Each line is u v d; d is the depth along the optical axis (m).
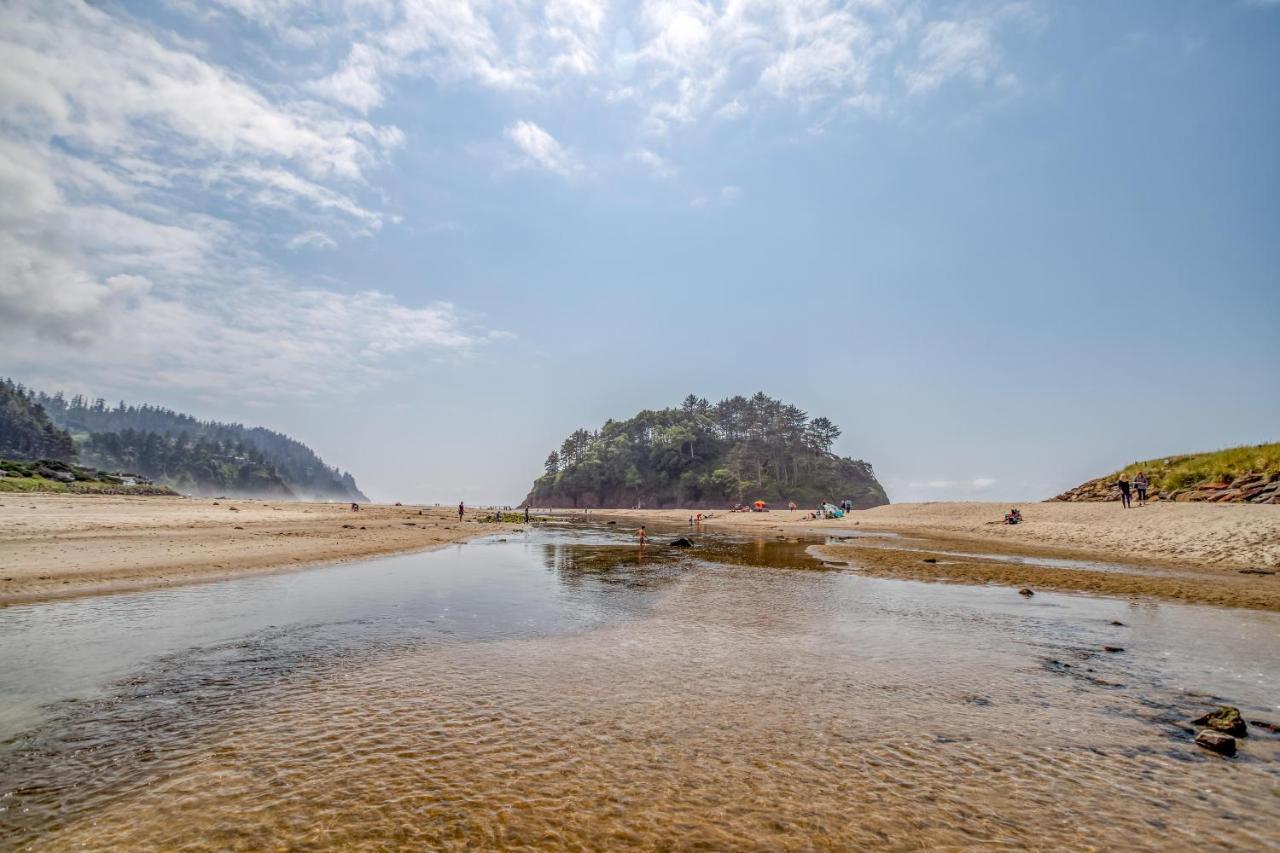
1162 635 12.51
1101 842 5.08
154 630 12.09
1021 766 6.54
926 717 7.96
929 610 15.24
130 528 29.30
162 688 8.80
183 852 4.75
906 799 5.79
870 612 14.98
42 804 5.48
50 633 11.62
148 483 91.19
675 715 7.97
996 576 21.06
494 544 35.47
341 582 18.55
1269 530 24.67
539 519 86.88
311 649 11.04
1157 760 6.71
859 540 39.34
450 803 5.61
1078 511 40.38
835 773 6.33
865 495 166.38
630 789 5.93
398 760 6.54
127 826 5.13
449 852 4.81
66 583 16.06
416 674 9.66
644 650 11.27
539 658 10.66
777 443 155.50
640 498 165.62
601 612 14.80
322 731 7.32
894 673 9.89
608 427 195.50
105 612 13.51
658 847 4.95
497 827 5.21
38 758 6.45
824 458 162.88
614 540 40.66
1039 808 5.64
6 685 8.79
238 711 7.95
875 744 7.09
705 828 5.25
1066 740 7.24
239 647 11.09
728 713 8.05
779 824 5.32
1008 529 39.41
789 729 7.52
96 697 8.38
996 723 7.77
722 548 33.97
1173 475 39.75
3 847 4.75
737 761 6.59
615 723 7.68
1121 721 7.86
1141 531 29.89
